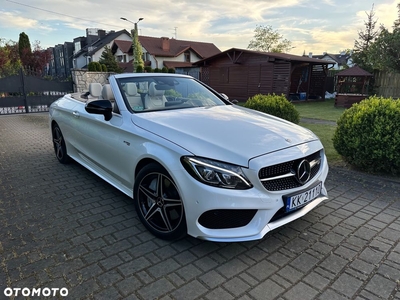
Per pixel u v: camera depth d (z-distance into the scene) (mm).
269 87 16016
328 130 7695
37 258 2326
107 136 3182
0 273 2146
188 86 3830
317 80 18656
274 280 2100
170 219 2520
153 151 2475
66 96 4797
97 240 2596
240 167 2158
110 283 2053
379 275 2154
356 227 2830
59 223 2896
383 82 14922
